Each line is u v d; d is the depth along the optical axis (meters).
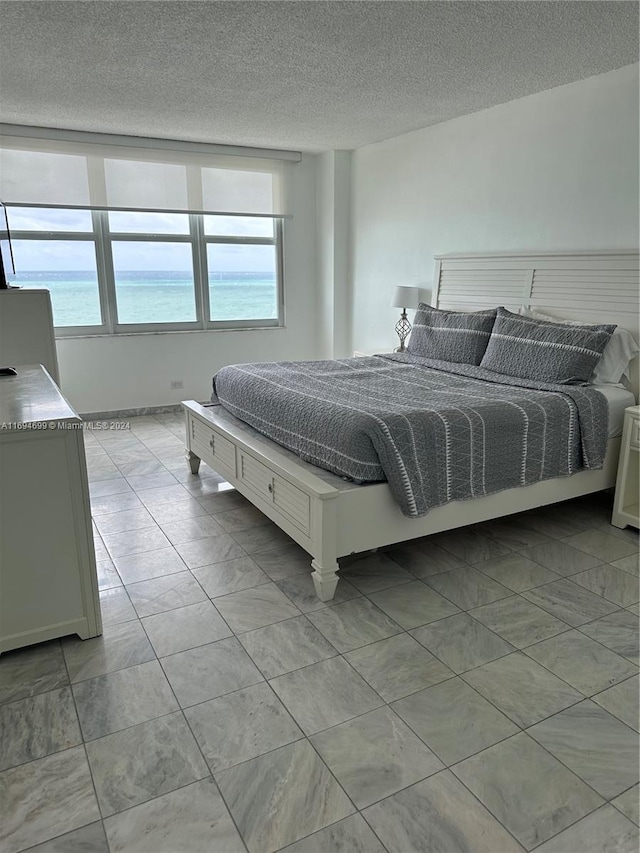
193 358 5.44
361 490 2.29
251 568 2.60
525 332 3.35
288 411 2.75
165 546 2.81
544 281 3.62
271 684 1.85
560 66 3.05
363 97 3.62
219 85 3.38
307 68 3.09
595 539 2.88
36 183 4.50
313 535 2.30
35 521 1.91
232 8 2.38
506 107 3.75
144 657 1.98
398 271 4.95
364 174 5.18
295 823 1.38
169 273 5.23
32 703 1.76
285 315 5.81
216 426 3.25
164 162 4.88
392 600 2.33
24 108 3.85
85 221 4.80
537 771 1.52
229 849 1.31
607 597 2.35
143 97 3.61
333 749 1.59
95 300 4.99
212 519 3.12
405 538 2.45
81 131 4.47
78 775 1.50
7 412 1.97
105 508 3.26
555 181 3.52
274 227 5.61
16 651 2.01
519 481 2.66
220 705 1.75
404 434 2.32
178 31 2.61
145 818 1.39
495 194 3.93
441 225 4.43
